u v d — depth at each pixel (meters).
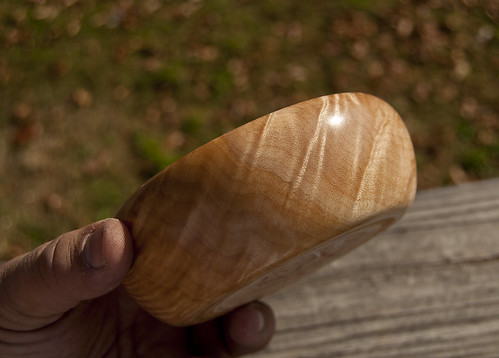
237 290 0.19
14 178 0.67
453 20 0.83
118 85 0.76
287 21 0.83
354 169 0.17
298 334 0.25
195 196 0.17
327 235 0.17
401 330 0.24
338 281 0.25
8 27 0.85
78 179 0.66
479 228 0.26
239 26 0.82
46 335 0.24
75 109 0.73
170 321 0.21
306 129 0.17
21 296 0.22
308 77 0.76
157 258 0.18
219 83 0.75
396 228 0.26
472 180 0.65
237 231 0.17
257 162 0.17
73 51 0.81
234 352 0.25
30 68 0.79
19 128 0.72
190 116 0.71
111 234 0.18
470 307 0.24
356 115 0.18
